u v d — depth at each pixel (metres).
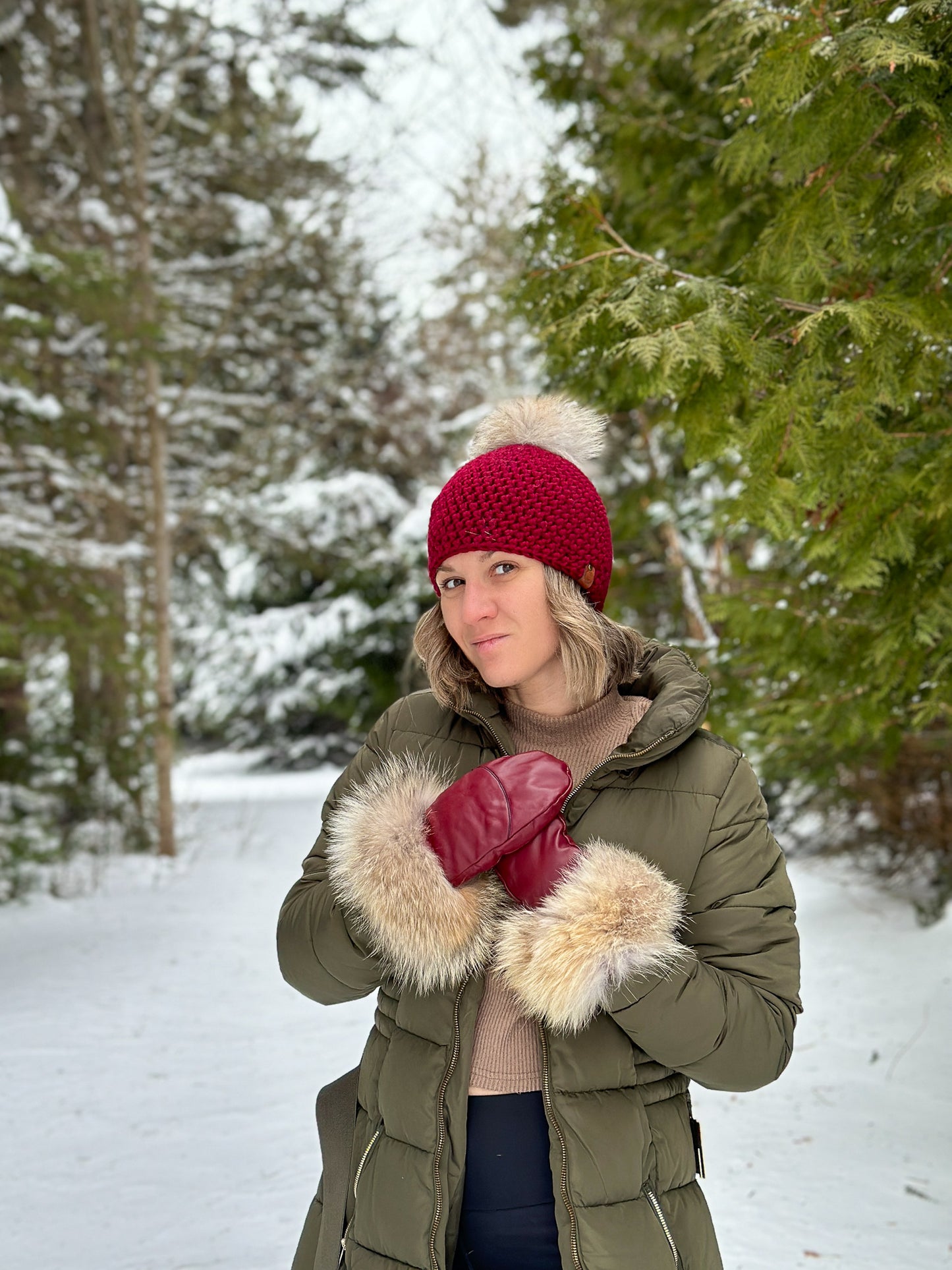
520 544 1.24
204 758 20.25
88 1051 4.37
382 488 15.61
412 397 15.88
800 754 4.50
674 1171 1.19
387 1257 1.20
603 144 4.14
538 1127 1.19
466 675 1.39
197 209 10.99
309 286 12.28
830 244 2.13
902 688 2.99
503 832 1.14
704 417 2.19
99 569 8.33
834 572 2.81
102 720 9.80
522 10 8.21
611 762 1.23
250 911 7.33
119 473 10.83
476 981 1.21
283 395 14.61
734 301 2.12
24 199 9.95
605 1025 1.18
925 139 1.90
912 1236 2.66
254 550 11.40
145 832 9.55
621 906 1.08
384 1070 1.25
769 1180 3.04
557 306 2.60
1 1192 3.06
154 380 9.41
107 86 10.61
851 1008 4.59
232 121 10.89
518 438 1.35
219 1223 2.84
